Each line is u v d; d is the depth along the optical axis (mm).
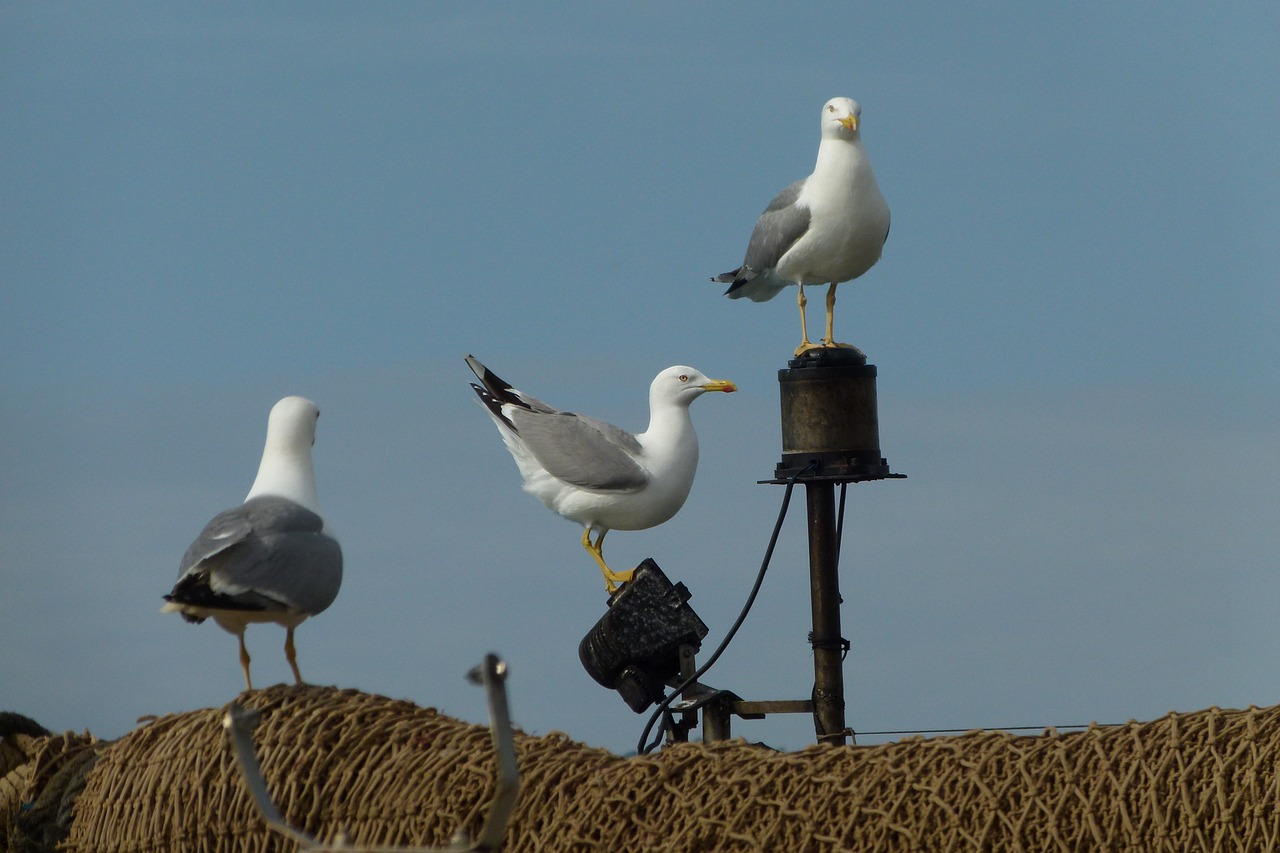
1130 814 10422
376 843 10656
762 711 16781
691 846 10695
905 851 10570
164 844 11000
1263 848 10125
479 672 6531
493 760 10828
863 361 17141
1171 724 10766
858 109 19594
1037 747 10828
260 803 6777
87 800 11648
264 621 12977
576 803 10867
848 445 16828
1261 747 10398
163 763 11227
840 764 11023
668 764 11125
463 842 6750
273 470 13570
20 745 12633
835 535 17297
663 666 16578
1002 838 10500
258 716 7012
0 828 11875
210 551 12461
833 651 16953
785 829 10734
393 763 10883
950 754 10891
